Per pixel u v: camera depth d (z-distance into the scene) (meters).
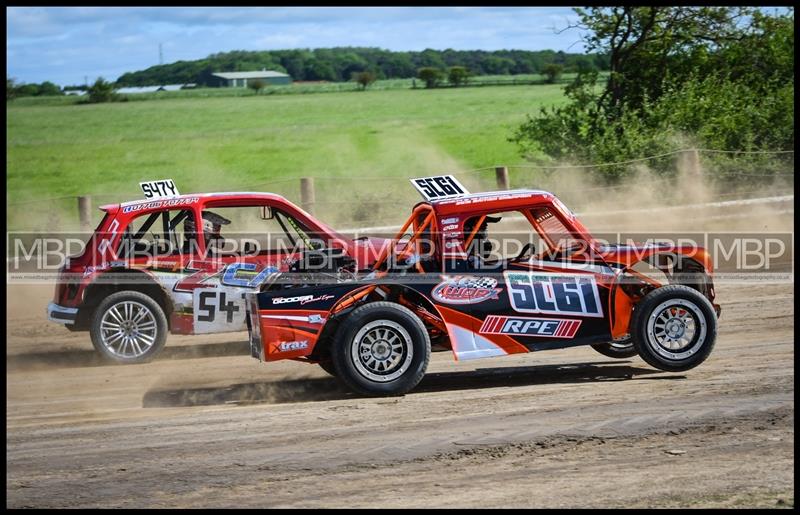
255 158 76.31
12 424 12.32
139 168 73.50
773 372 13.27
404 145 80.25
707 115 35.19
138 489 9.64
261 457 10.52
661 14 37.28
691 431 10.77
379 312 12.70
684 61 38.12
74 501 9.35
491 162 65.56
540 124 37.47
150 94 191.38
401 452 10.49
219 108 144.25
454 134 87.06
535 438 10.76
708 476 9.41
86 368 16.31
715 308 13.70
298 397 13.37
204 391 14.12
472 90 166.75
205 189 58.38
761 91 37.66
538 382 13.53
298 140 89.81
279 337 12.91
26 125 120.31
